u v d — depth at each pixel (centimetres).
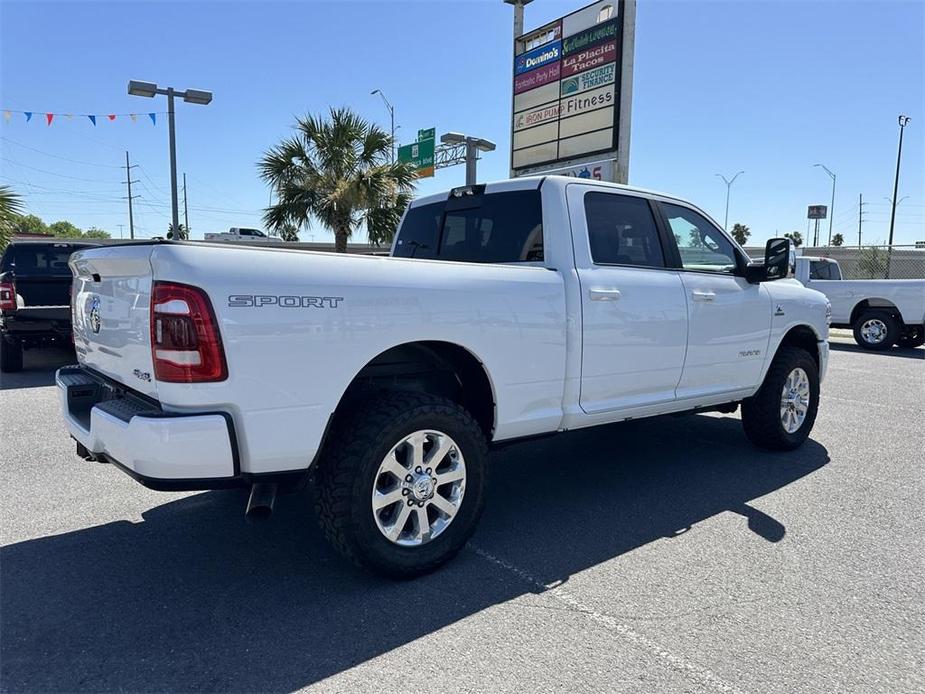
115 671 245
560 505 426
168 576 322
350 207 1691
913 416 699
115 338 307
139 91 1466
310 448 282
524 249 406
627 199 434
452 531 329
